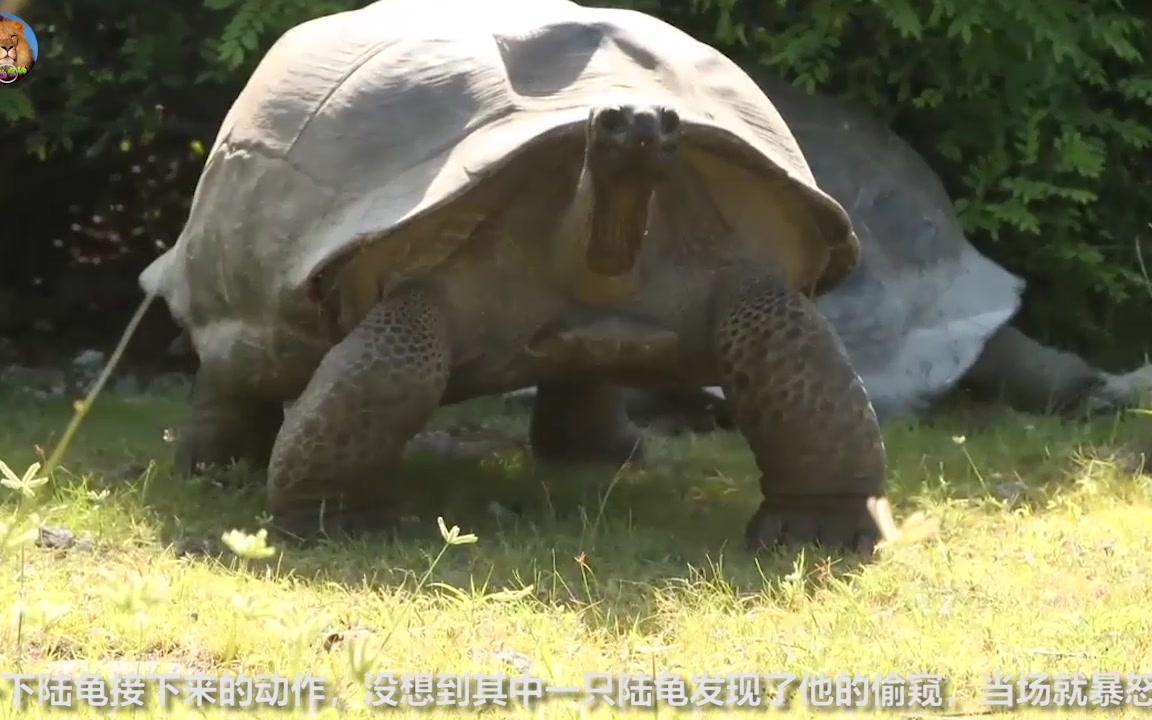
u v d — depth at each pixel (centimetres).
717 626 1127
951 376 2042
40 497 1466
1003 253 2377
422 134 1379
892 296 2083
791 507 1368
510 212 1341
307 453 1325
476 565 1284
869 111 2292
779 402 1338
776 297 1363
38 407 2134
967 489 1596
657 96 1361
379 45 1481
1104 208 2405
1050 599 1203
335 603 1153
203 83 2391
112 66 2430
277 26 2134
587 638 1100
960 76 2280
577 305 1365
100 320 2738
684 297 1380
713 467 1812
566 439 1808
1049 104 2305
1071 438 1845
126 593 956
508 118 1345
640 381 1451
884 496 1368
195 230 1619
